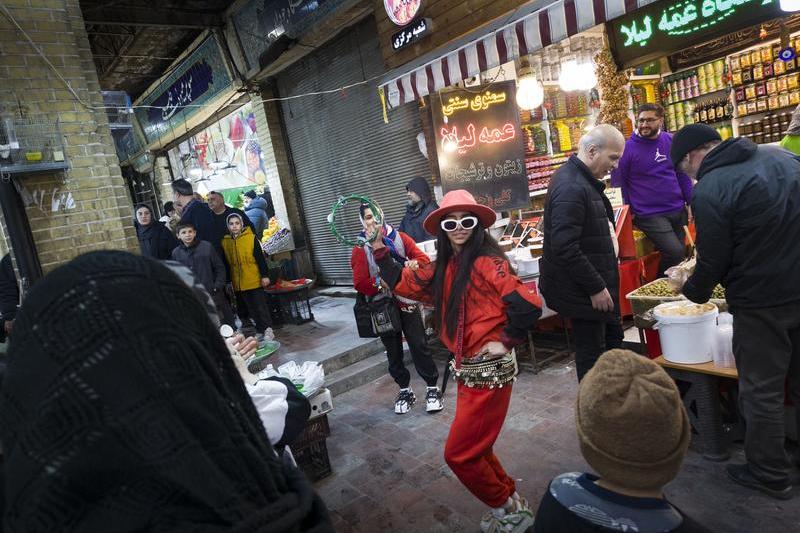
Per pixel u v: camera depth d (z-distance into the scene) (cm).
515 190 565
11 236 464
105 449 52
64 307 56
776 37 559
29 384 54
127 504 53
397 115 695
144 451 53
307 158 880
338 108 785
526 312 210
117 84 1173
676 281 310
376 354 530
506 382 219
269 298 684
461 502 278
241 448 61
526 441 328
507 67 585
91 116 500
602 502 99
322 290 887
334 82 779
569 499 104
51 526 50
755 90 594
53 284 58
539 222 519
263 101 881
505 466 305
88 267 59
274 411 150
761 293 219
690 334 272
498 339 215
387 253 254
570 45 605
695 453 286
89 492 52
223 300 564
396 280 253
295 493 70
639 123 445
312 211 912
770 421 230
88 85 508
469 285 222
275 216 980
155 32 948
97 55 998
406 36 594
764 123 596
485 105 561
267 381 163
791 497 238
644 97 659
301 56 781
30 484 51
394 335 396
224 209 647
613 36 531
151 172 1432
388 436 369
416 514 275
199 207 620
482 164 570
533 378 424
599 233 297
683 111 662
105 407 53
